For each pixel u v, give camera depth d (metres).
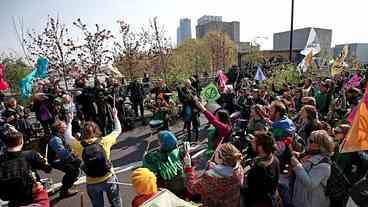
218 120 5.68
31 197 3.82
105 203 5.59
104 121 10.61
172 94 12.83
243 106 9.53
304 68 16.64
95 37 17.19
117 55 20.77
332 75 15.32
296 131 5.75
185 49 38.16
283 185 3.97
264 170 3.42
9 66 15.84
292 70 15.51
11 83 15.14
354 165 4.18
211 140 5.53
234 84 16.88
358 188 3.25
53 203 6.02
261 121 5.96
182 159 4.29
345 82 14.08
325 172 3.59
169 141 4.11
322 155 3.71
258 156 3.59
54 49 16.02
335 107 8.74
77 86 11.91
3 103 9.85
